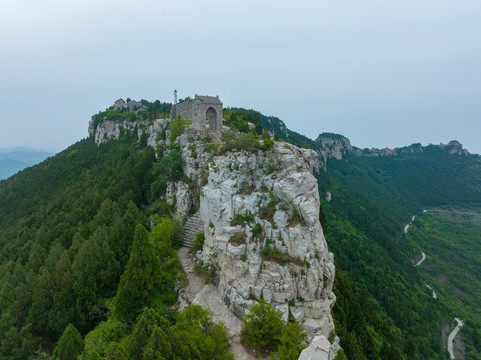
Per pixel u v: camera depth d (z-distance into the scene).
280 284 32.91
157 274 38.81
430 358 83.88
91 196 76.00
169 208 60.09
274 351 30.20
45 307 41.88
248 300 33.22
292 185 36.59
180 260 45.72
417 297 111.88
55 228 65.00
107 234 51.47
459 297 135.62
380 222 175.88
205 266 41.97
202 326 30.27
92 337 33.72
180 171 62.69
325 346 24.20
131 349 26.00
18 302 43.25
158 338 24.59
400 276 120.00
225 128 77.69
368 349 44.56
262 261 34.69
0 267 60.22
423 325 97.44
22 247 67.06
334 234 134.25
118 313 35.12
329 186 193.38
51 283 42.94
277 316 30.31
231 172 40.50
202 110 66.31
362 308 58.50
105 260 44.00
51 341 42.06
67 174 114.19
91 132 156.50
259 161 40.50
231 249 35.16
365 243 134.88
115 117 137.88
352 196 192.38
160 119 99.19
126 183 69.12
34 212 93.62
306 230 35.28
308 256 34.22
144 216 56.66
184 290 39.03
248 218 36.91
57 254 51.59
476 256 174.88
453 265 163.62
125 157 100.25
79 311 40.38
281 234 35.44
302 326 32.56
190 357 25.66
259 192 38.72
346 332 39.91
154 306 36.22
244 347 30.52
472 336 105.75
